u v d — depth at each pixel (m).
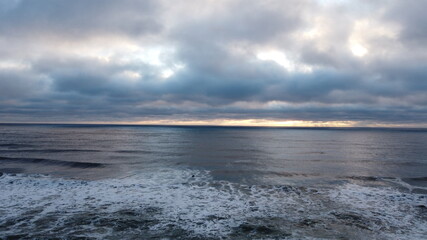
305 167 18.91
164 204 10.02
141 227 7.86
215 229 7.76
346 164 20.44
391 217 8.93
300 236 7.36
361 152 29.11
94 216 8.70
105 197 10.82
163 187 12.52
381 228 8.00
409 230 7.88
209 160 22.00
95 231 7.54
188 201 10.42
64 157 23.06
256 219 8.60
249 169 17.78
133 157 23.59
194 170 17.20
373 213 9.30
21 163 19.17
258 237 7.26
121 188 12.21
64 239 7.02
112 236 7.23
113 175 15.36
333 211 9.48
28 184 12.78
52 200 10.38
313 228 7.93
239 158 23.52
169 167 18.31
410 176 15.75
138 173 16.02
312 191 12.16
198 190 12.09
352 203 10.42
